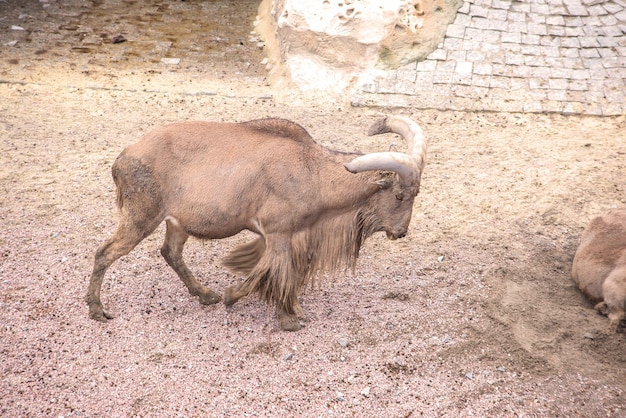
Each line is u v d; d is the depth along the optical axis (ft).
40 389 16.34
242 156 17.54
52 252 22.40
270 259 17.78
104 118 33.24
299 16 37.76
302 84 36.99
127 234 18.10
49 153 29.45
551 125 33.32
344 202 17.87
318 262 18.62
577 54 37.37
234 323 19.40
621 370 17.98
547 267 22.59
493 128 33.14
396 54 37.40
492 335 19.02
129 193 17.70
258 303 20.45
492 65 36.86
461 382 17.30
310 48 37.70
